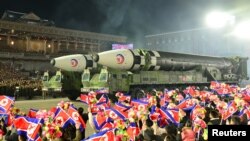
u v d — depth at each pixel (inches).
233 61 1747.0
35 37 2709.2
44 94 1296.8
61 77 1226.6
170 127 287.0
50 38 2800.2
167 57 1290.6
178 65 1353.3
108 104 508.1
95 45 3129.9
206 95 637.9
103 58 1080.8
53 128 262.2
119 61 1100.5
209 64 1546.5
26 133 273.4
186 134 288.8
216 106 499.8
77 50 2920.8
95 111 416.2
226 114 395.2
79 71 1235.9
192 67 1446.9
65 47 2901.1
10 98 365.7
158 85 1252.5
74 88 1242.6
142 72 1200.2
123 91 1115.3
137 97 1149.1
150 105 456.1
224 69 1675.7
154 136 308.2
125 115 346.0
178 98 614.5
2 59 2267.5
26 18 2893.7
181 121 374.0
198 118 324.2
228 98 688.4
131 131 285.9
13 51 2458.2
